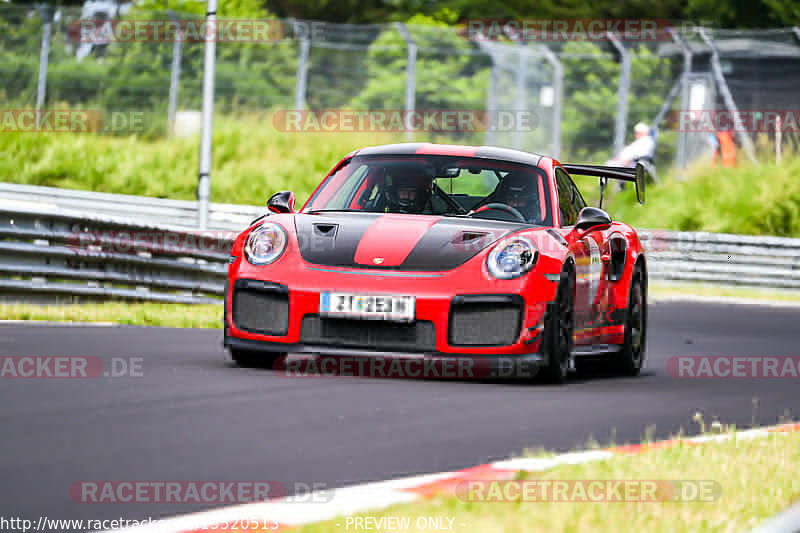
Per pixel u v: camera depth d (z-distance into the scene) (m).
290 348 20.88
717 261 73.25
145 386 18.62
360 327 20.70
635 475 12.28
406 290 20.56
